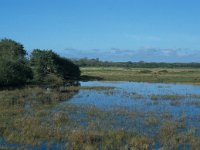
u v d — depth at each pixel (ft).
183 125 105.29
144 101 165.68
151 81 324.80
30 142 83.82
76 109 135.13
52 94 188.96
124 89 234.38
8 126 100.48
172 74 429.38
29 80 264.31
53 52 294.46
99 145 82.84
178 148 81.41
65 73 311.68
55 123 106.01
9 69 226.99
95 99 173.88
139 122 109.81
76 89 229.86
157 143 85.61
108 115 121.60
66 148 79.97
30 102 155.43
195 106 150.00
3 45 338.13
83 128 98.48
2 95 173.27
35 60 282.77
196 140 87.45
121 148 79.46
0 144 82.58
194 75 403.34
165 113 126.62
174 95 191.72
